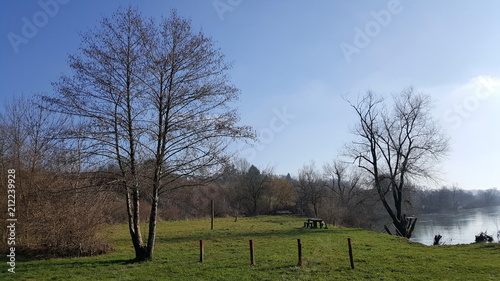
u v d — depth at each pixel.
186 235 29.12
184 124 16.50
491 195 101.75
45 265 16.05
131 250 20.80
